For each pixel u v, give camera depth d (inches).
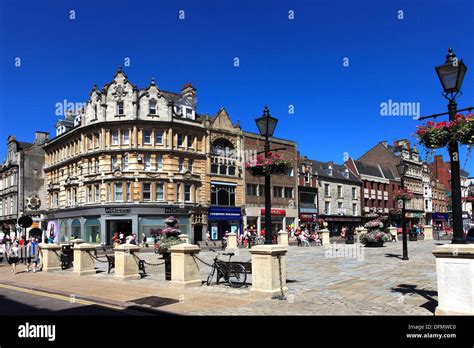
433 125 291.3
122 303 362.0
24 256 873.5
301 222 1993.1
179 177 1571.1
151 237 1501.0
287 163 405.7
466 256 258.1
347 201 2273.6
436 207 3080.7
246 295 387.2
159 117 1565.0
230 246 1180.5
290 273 547.2
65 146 1819.6
